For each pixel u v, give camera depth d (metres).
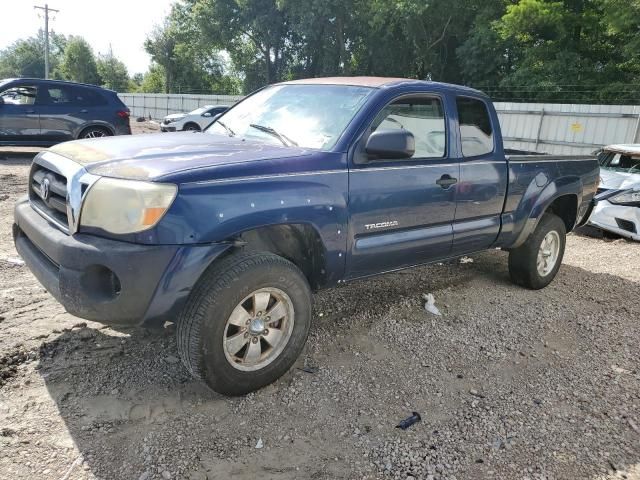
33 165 3.54
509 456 2.71
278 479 2.46
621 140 16.31
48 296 4.24
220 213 2.79
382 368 3.50
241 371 2.98
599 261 6.75
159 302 2.71
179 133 4.04
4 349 3.36
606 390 3.42
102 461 2.48
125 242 2.67
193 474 2.45
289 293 3.10
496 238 4.63
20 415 2.76
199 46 40.84
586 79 23.78
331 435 2.79
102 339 3.60
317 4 29.56
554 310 4.77
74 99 12.51
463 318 4.42
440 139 4.07
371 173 3.49
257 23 34.34
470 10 28.56
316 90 4.01
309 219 3.16
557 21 23.30
